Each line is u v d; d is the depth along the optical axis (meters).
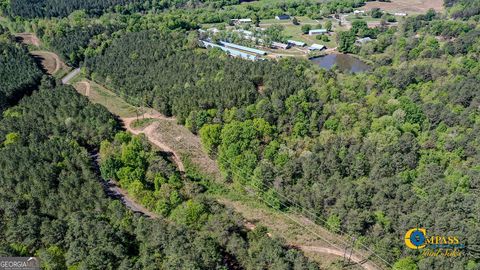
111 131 156.38
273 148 142.62
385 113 168.12
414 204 118.19
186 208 115.69
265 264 101.00
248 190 135.25
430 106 172.38
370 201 120.25
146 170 136.38
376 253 108.56
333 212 118.38
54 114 166.62
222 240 108.12
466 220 114.50
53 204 115.88
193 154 153.75
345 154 140.50
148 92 187.12
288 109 165.38
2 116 166.25
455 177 130.00
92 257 96.19
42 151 137.00
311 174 131.88
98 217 111.12
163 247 102.81
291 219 123.94
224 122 163.62
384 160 134.50
